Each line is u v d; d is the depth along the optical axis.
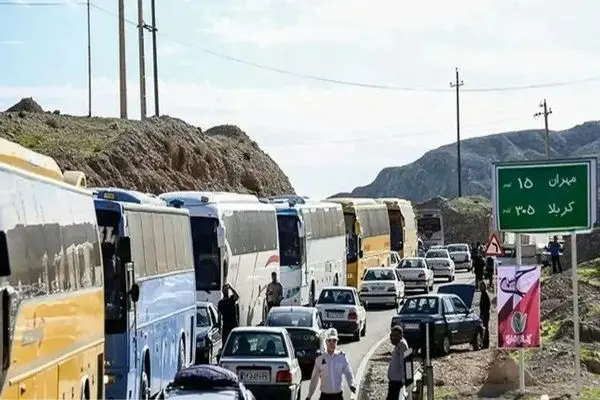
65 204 37.53
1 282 27.70
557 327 82.94
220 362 54.38
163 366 57.78
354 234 139.62
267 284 96.62
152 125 176.62
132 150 159.88
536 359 69.75
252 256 91.00
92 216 43.38
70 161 143.12
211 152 187.88
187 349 65.88
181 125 186.00
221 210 82.56
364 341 93.06
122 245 48.28
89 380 41.56
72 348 38.09
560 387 58.72
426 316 79.75
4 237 27.77
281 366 53.97
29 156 34.06
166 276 58.66
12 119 159.88
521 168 55.81
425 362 53.78
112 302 48.56
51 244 34.75
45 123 164.62
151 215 55.66
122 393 48.38
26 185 31.66
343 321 91.88
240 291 87.06
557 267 143.62
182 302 63.97
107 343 48.47
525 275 55.34
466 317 83.50
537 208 55.66
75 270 38.81
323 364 47.66
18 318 29.80
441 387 62.16
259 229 94.19
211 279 80.94
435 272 164.00
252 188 198.75
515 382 61.16
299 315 70.31
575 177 55.22
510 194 56.00
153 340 54.91
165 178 162.62
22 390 30.34
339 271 129.38
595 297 97.44
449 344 80.56
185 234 66.25
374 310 125.62
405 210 185.25
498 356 69.12
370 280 124.31
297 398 55.69
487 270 137.38
